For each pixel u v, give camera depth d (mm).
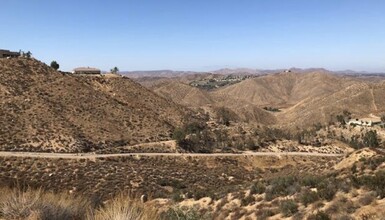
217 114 197375
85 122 109562
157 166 84688
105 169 73312
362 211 17719
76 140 95250
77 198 9734
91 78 150125
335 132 141875
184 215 10906
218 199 31156
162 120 132625
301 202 22250
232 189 34156
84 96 125750
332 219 17688
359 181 22141
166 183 67500
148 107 142750
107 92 142875
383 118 149000
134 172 72750
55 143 91312
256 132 129500
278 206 23359
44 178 64125
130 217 7668
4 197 9164
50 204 8883
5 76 118625
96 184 61875
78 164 76375
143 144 105688
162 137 116812
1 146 82875
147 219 7867
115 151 95438
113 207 7977
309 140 126938
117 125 116000
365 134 124438
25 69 127688
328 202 20750
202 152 105125
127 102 138750
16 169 68625
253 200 26812
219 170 90188
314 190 23906
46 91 119312
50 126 99375
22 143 87188
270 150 111438
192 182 70875
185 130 119500
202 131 121438
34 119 100438
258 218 22094
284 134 133500
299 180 27578
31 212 8391
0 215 8461
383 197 18922
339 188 21953
